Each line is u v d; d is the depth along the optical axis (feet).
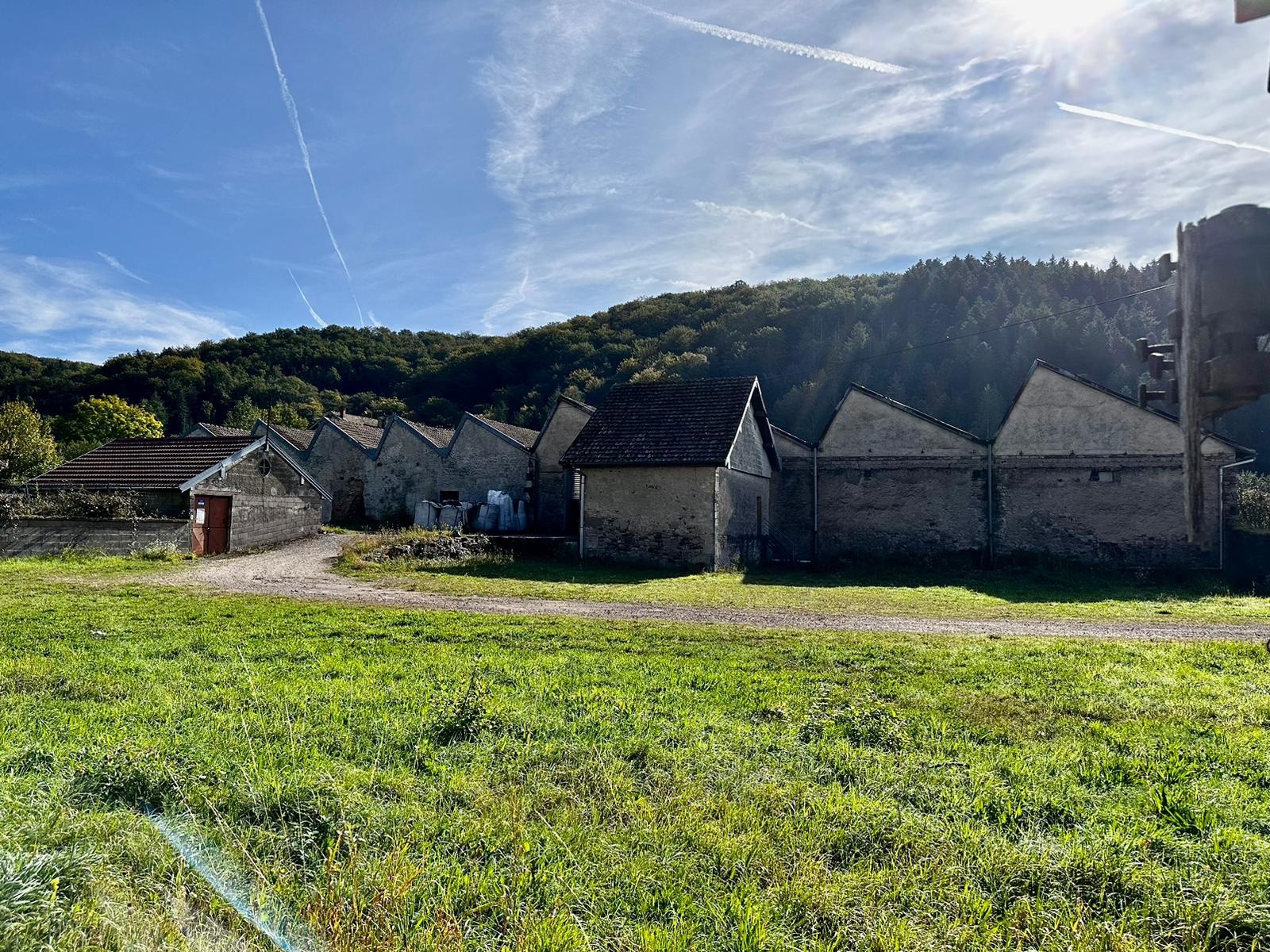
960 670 28.99
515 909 11.44
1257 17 6.37
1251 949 10.96
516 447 116.16
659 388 88.99
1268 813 15.11
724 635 36.81
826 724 20.62
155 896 11.46
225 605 43.21
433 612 42.75
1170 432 81.30
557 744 18.61
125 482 79.00
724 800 15.35
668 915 11.53
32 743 17.29
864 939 10.93
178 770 15.75
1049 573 80.02
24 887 10.44
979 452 88.07
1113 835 13.87
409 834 13.61
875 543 91.09
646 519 79.30
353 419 140.26
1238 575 75.05
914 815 14.85
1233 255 7.57
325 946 10.35
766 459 94.17
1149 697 24.85
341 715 20.79
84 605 41.39
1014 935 11.09
